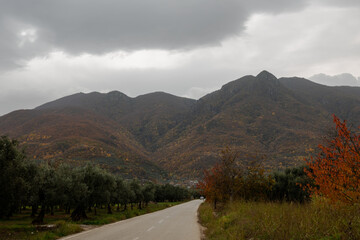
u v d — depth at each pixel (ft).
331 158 23.11
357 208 21.76
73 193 81.97
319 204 27.17
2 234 41.55
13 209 77.77
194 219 73.05
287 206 36.42
